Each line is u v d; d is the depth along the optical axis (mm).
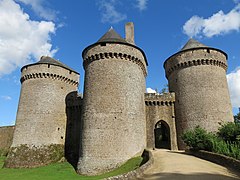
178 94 26781
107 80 21953
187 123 24922
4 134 36031
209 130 23594
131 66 23172
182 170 12617
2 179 19281
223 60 26969
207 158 16906
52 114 27031
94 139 20188
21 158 24766
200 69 26156
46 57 30422
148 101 26516
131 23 29031
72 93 29875
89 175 18984
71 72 30281
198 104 24938
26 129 26062
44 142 25656
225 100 25234
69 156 26406
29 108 26812
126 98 21609
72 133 27703
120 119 20609
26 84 28219
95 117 20906
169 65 29109
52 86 27953
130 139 20359
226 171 12586
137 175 11523
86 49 24391
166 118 26203
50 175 19953
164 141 30906
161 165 14461
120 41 23578
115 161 19188
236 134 18844
